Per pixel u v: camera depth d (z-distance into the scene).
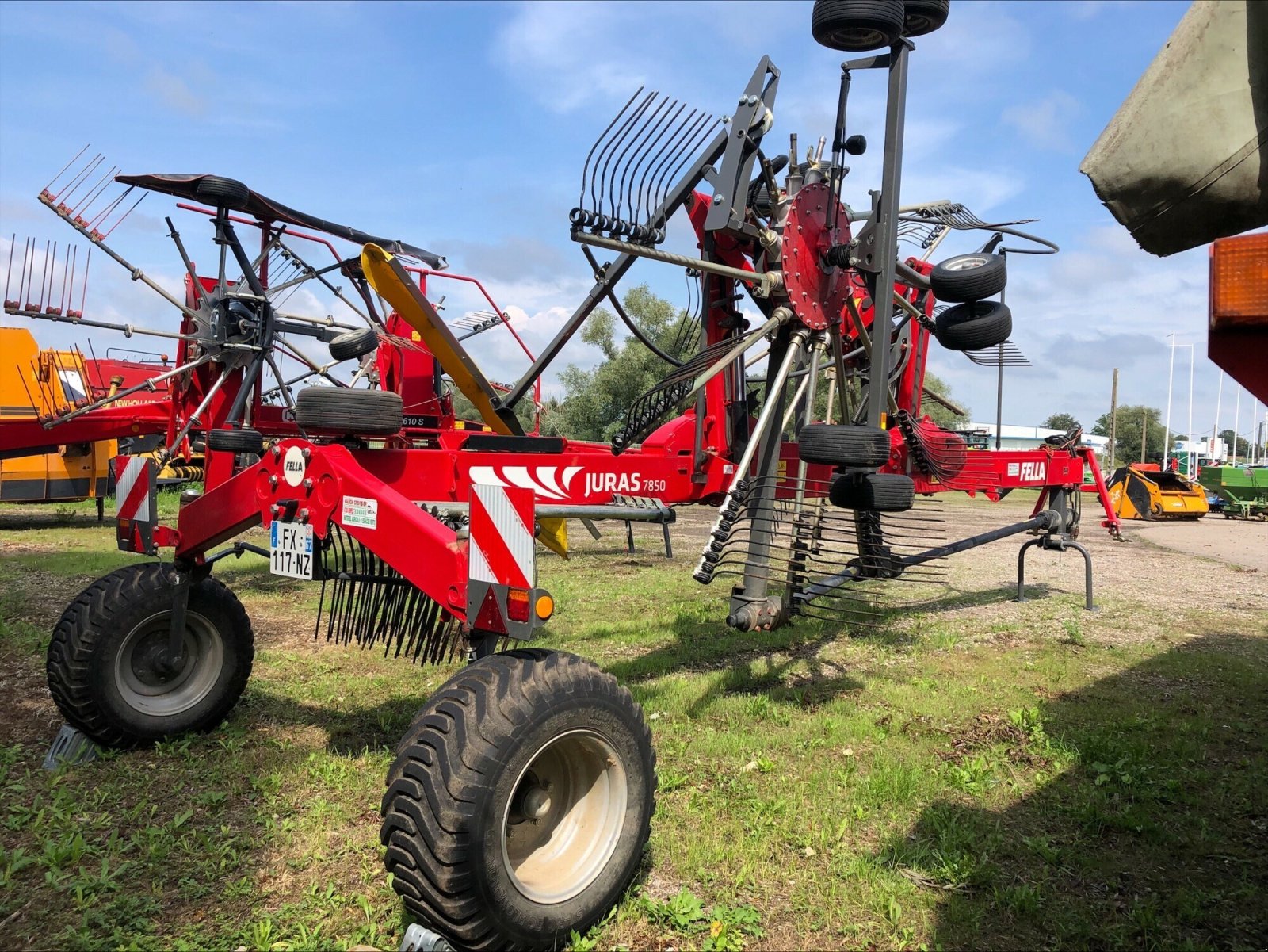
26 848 2.92
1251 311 1.60
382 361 9.41
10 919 2.50
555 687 2.41
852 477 3.77
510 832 2.53
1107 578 9.86
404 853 2.20
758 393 5.89
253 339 8.34
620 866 2.57
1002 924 2.60
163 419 12.60
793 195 4.52
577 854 2.56
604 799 2.61
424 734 2.28
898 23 3.74
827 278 4.57
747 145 4.10
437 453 3.73
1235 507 23.78
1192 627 6.94
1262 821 3.30
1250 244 1.61
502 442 4.33
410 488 3.65
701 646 6.01
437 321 4.49
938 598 8.21
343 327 9.28
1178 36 1.82
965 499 30.02
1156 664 5.64
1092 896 2.76
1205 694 4.98
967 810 3.36
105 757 3.71
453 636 3.73
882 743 4.09
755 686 5.11
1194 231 1.88
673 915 2.55
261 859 2.88
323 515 3.20
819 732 4.24
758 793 3.49
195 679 4.04
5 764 3.61
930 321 5.67
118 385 12.79
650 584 8.61
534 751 2.32
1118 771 3.67
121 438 12.80
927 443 6.46
